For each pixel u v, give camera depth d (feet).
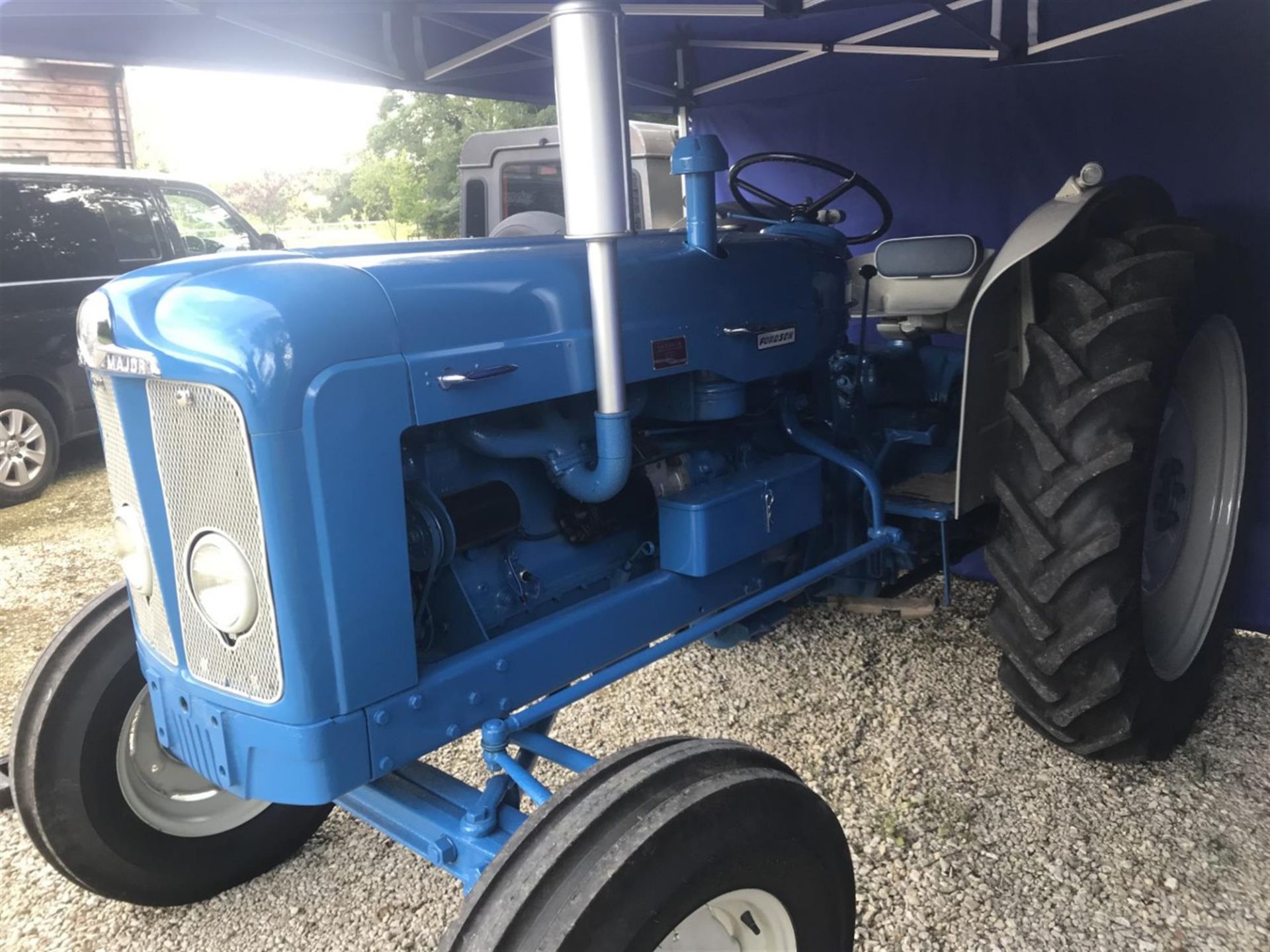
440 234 42.29
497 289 5.65
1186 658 8.32
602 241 5.45
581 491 6.20
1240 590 9.06
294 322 4.77
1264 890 6.56
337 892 7.14
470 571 6.35
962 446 7.70
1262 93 9.77
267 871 7.38
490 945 4.08
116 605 6.79
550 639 6.13
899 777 8.06
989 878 6.82
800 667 10.12
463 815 5.32
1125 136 10.85
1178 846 7.04
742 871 4.56
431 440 5.87
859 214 13.53
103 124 31.24
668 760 4.70
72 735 6.42
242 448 4.71
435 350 5.27
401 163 42.04
